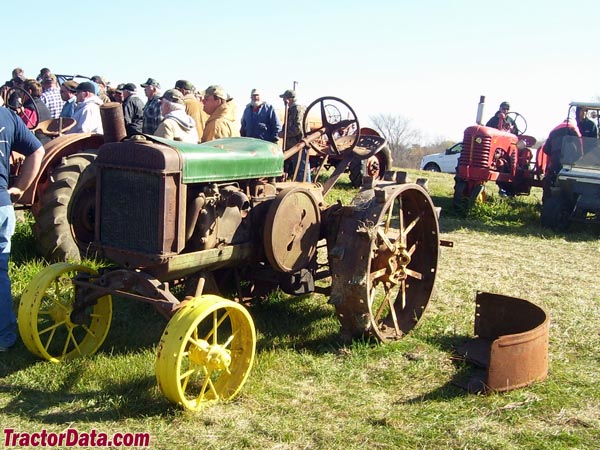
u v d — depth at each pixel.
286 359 4.36
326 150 5.88
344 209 4.52
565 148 10.09
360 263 4.36
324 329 4.94
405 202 5.18
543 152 11.61
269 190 4.78
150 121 8.17
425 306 5.12
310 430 3.43
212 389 3.67
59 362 4.14
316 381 4.06
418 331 5.02
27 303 4.05
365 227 4.37
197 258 4.08
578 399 3.90
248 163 4.44
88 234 5.09
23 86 8.32
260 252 4.66
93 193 5.03
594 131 10.36
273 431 3.38
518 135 12.62
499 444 3.34
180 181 3.86
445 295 6.05
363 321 4.45
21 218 7.36
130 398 3.68
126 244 3.97
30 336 4.05
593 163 9.88
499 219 10.70
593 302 6.03
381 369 4.28
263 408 3.67
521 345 3.98
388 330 4.86
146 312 5.14
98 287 4.06
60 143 6.27
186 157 3.90
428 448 3.30
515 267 7.33
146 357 4.22
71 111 8.89
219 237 4.26
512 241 8.97
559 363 4.48
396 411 3.69
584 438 3.44
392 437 3.38
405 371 4.27
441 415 3.64
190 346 3.67
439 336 4.95
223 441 3.28
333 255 4.42
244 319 3.78
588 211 9.87
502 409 3.72
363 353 4.48
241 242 4.47
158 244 3.83
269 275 4.87
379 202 4.49
